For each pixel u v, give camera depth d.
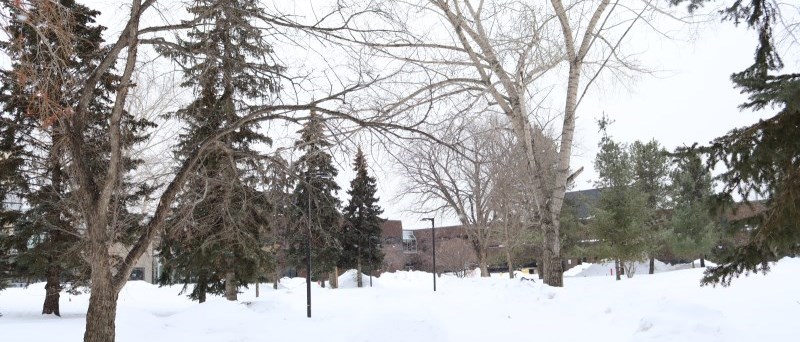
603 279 32.44
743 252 7.90
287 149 9.50
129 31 8.40
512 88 15.38
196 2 8.90
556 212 16.59
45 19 6.73
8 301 24.92
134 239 17.50
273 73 9.05
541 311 13.51
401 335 13.33
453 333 12.09
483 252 41.69
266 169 9.55
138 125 19.00
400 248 72.75
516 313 13.62
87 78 9.00
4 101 14.12
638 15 15.43
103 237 8.59
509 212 40.16
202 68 9.24
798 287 13.10
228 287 22.45
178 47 8.71
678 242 37.62
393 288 35.66
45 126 7.09
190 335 14.83
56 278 19.39
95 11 15.15
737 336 8.34
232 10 8.59
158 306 24.55
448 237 67.38
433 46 14.08
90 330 8.38
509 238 42.22
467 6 15.11
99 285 8.50
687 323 8.88
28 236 18.72
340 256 43.19
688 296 13.84
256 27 8.76
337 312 20.33
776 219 7.45
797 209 7.25
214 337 14.56
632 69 16.83
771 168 7.67
